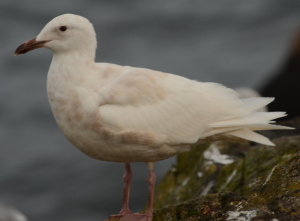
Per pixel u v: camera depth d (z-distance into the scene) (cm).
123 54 2653
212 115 735
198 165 1021
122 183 1661
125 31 2906
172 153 741
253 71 2403
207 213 632
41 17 3042
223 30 2873
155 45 2761
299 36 1795
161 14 3072
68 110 678
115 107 679
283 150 873
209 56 2594
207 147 1073
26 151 1858
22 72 2441
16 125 2020
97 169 1747
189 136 721
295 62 1769
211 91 760
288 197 600
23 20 3005
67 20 687
